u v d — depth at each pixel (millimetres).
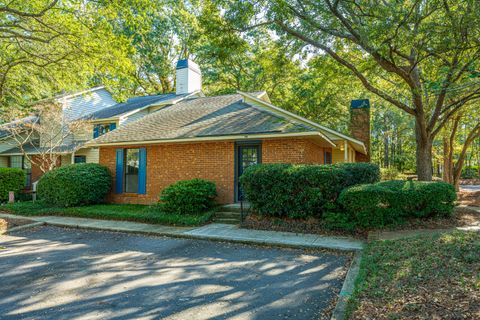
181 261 6031
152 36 24281
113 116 16672
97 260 6129
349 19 10219
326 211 8281
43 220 10547
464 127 20781
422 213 8195
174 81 29391
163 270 5480
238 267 5602
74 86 14312
